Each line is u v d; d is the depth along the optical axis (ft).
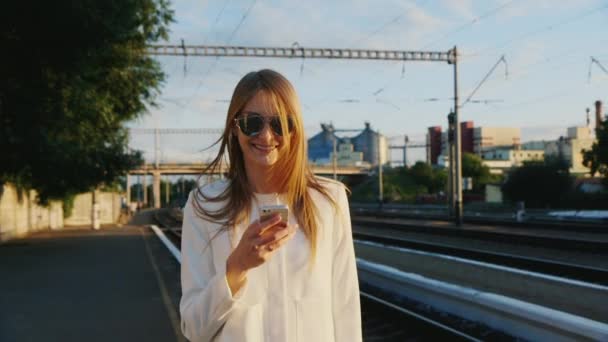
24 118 61.72
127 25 61.41
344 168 304.09
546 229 82.17
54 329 26.50
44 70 60.54
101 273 46.60
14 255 62.85
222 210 6.28
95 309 31.22
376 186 272.10
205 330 5.70
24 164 69.05
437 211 163.32
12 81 59.47
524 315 22.59
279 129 6.18
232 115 6.35
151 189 458.91
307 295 6.03
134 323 27.48
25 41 57.36
